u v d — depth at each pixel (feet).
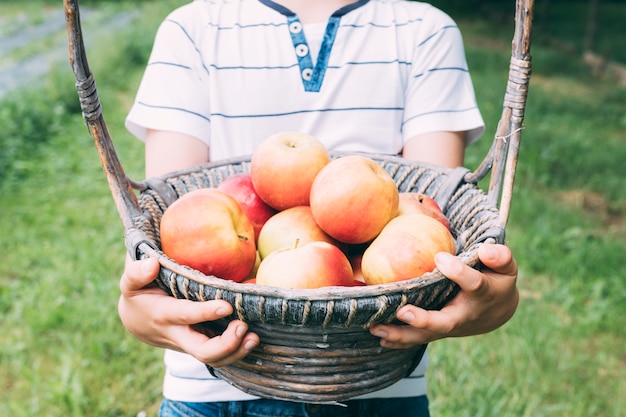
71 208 18.53
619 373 11.21
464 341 11.43
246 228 4.20
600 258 14.85
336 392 3.61
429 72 5.43
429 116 5.37
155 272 3.53
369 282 4.00
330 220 4.17
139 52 40.27
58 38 48.14
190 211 4.00
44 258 15.26
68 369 10.61
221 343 3.38
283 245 4.26
